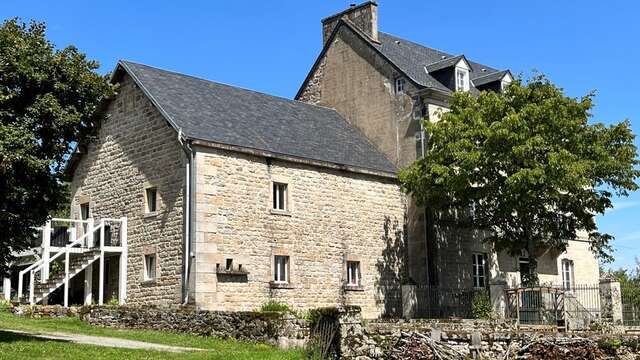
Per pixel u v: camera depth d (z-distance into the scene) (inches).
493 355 626.8
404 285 1147.9
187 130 957.2
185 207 954.7
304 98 1402.6
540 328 828.0
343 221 1092.5
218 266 936.3
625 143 1043.9
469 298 1171.9
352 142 1227.2
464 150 1013.8
